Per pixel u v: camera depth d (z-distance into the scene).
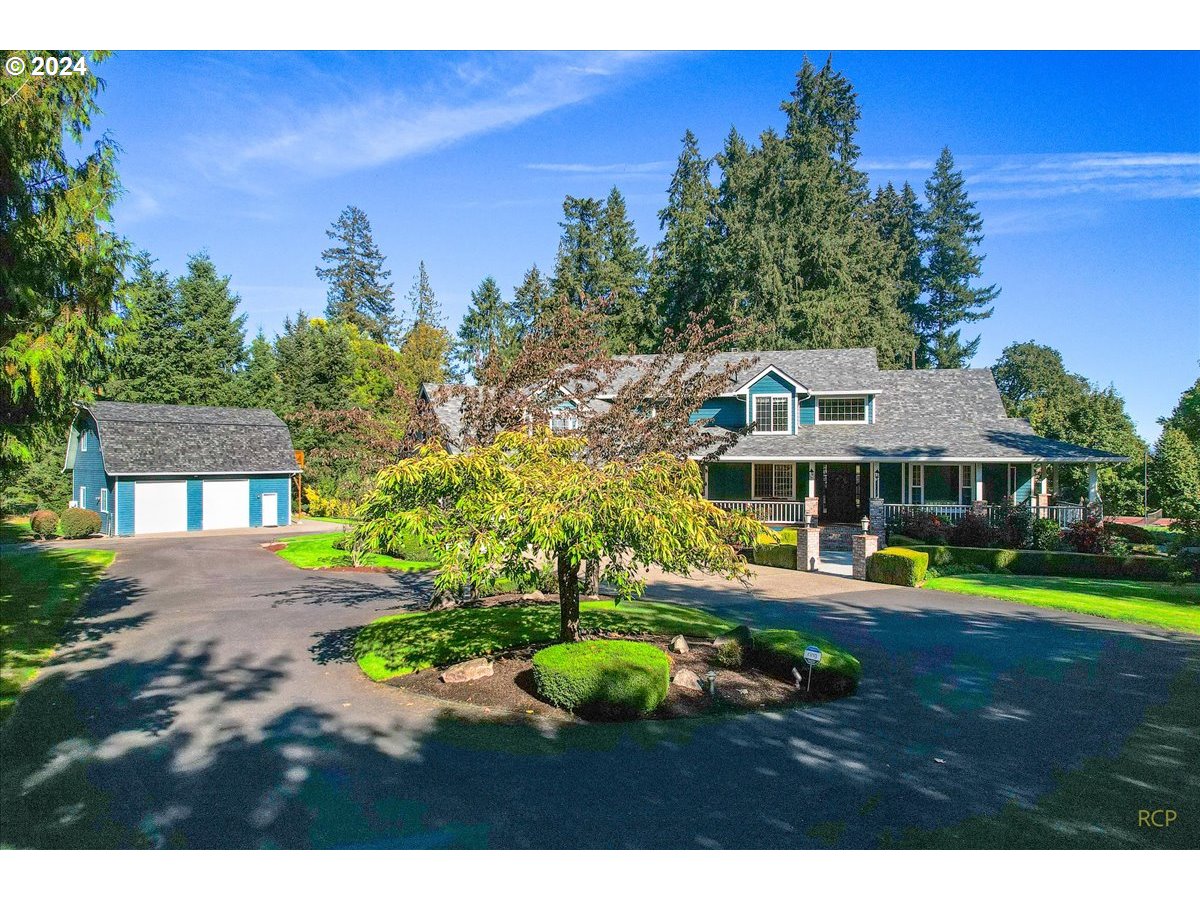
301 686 9.12
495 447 9.03
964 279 63.72
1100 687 9.39
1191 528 18.25
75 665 10.12
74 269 10.30
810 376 29.83
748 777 6.51
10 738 7.34
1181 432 35.69
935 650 11.36
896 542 22.83
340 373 46.19
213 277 49.38
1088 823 5.71
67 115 10.21
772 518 27.52
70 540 30.12
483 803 5.96
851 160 56.03
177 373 46.22
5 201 9.52
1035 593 16.69
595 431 11.23
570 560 8.91
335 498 41.19
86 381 11.00
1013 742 7.43
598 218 56.06
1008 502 24.12
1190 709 8.50
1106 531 21.52
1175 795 6.21
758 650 9.97
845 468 28.77
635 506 7.95
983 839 5.45
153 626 12.70
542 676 8.32
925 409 29.38
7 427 10.86
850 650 11.34
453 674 9.17
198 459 34.72
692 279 46.19
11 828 5.53
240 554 24.16
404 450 12.93
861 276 49.88
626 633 11.77
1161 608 14.88
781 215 45.41
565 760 6.86
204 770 6.56
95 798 6.00
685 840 5.41
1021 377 56.88
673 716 8.10
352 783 6.31
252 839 5.37
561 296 13.34
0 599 15.32
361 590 16.70
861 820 5.74
